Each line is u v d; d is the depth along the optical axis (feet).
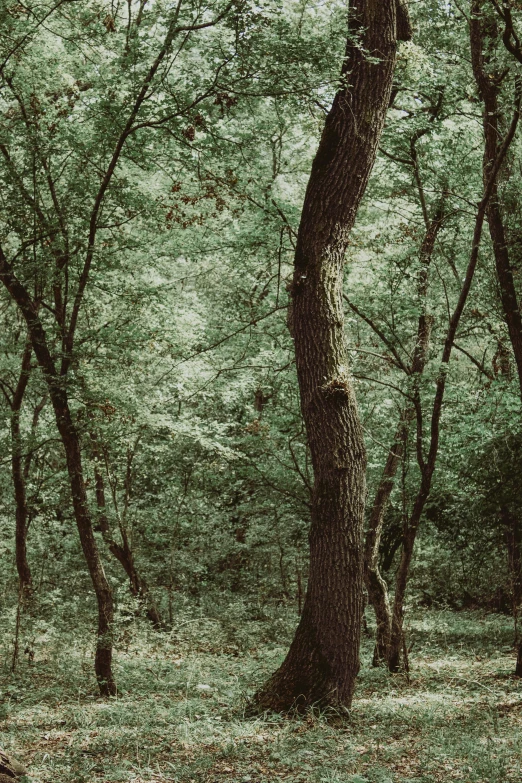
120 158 40.42
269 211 41.14
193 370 55.72
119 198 37.58
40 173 38.19
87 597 59.21
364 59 30.63
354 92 30.66
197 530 70.69
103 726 28.32
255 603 67.92
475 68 39.70
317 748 23.94
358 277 48.37
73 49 40.01
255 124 40.45
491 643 54.08
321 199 30.60
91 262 38.58
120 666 41.39
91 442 44.42
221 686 37.47
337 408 29.73
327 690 28.76
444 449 52.34
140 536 70.69
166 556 69.87
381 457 56.70
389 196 50.24
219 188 40.73
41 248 36.76
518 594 54.44
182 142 35.78
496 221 41.39
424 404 49.19
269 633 57.57
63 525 70.79
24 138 37.35
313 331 30.22
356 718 29.01
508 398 46.19
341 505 29.40
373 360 52.01
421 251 46.55
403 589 43.09
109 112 34.17
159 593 67.51
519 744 23.90
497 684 37.68
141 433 52.60
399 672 41.83
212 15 33.14
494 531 60.44
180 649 51.78
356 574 29.45
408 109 48.24
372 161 30.96
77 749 24.80
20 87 37.73
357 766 21.74
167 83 33.68
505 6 32.83
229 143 37.19
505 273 41.32
